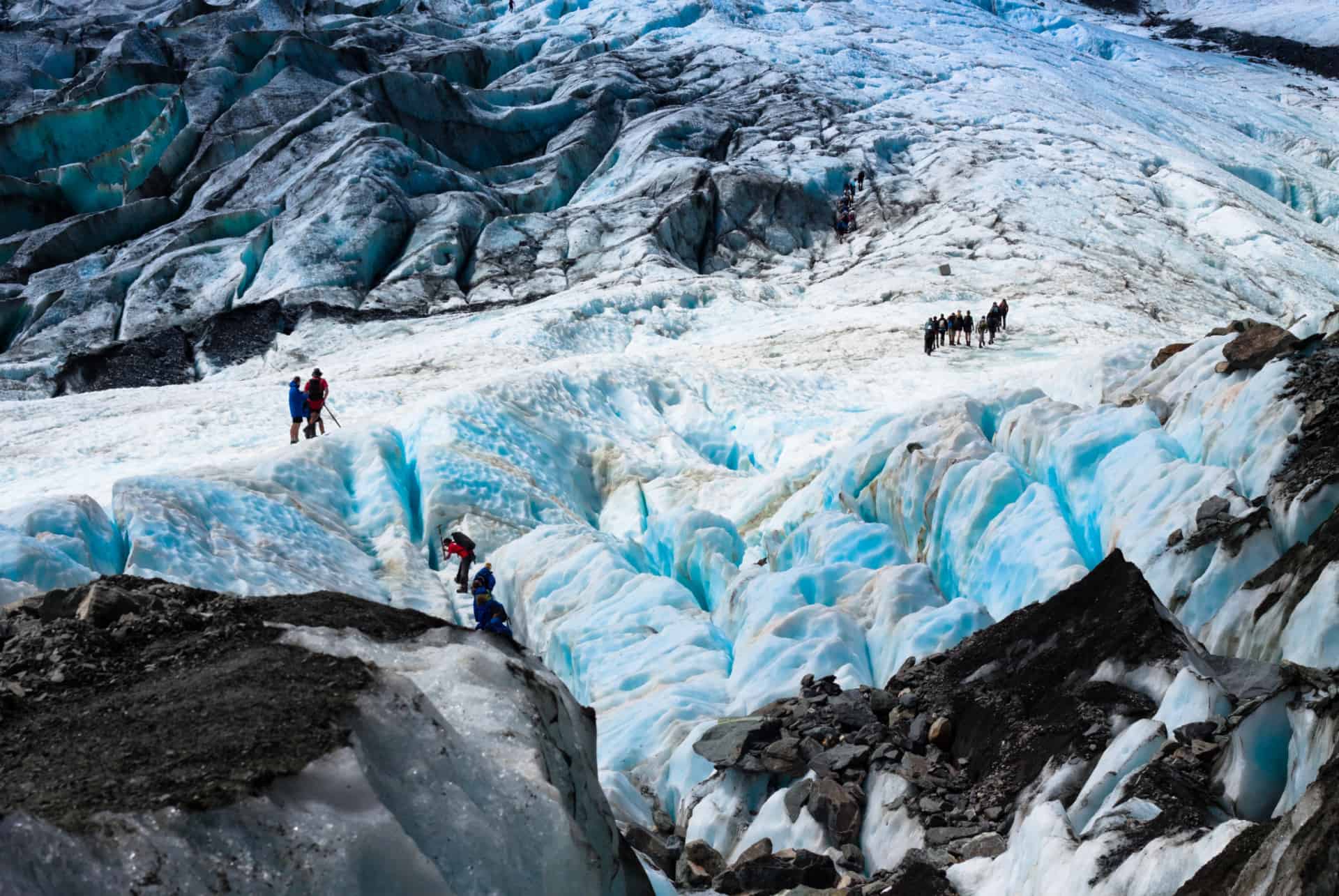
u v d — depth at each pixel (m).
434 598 14.91
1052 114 62.75
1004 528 10.94
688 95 66.06
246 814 3.43
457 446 18.36
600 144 60.59
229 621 4.97
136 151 59.12
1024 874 5.43
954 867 6.01
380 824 3.62
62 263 52.00
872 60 71.94
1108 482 10.65
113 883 3.15
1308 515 8.19
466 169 57.50
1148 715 6.66
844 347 32.94
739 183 52.06
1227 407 10.39
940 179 53.44
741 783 7.94
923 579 11.34
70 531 12.35
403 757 4.00
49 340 43.00
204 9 82.81
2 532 11.37
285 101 60.59
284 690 4.12
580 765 4.87
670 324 38.16
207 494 14.61
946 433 12.84
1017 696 7.47
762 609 11.45
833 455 16.38
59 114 60.44
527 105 64.56
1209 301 41.38
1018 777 6.74
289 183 52.34
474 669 4.66
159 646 4.76
